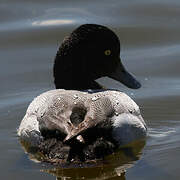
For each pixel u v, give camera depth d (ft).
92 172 33.58
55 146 32.83
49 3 62.95
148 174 34.45
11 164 36.06
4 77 51.34
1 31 58.34
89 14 60.39
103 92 37.24
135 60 53.72
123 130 35.09
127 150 35.40
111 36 41.63
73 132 31.73
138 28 58.44
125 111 36.09
